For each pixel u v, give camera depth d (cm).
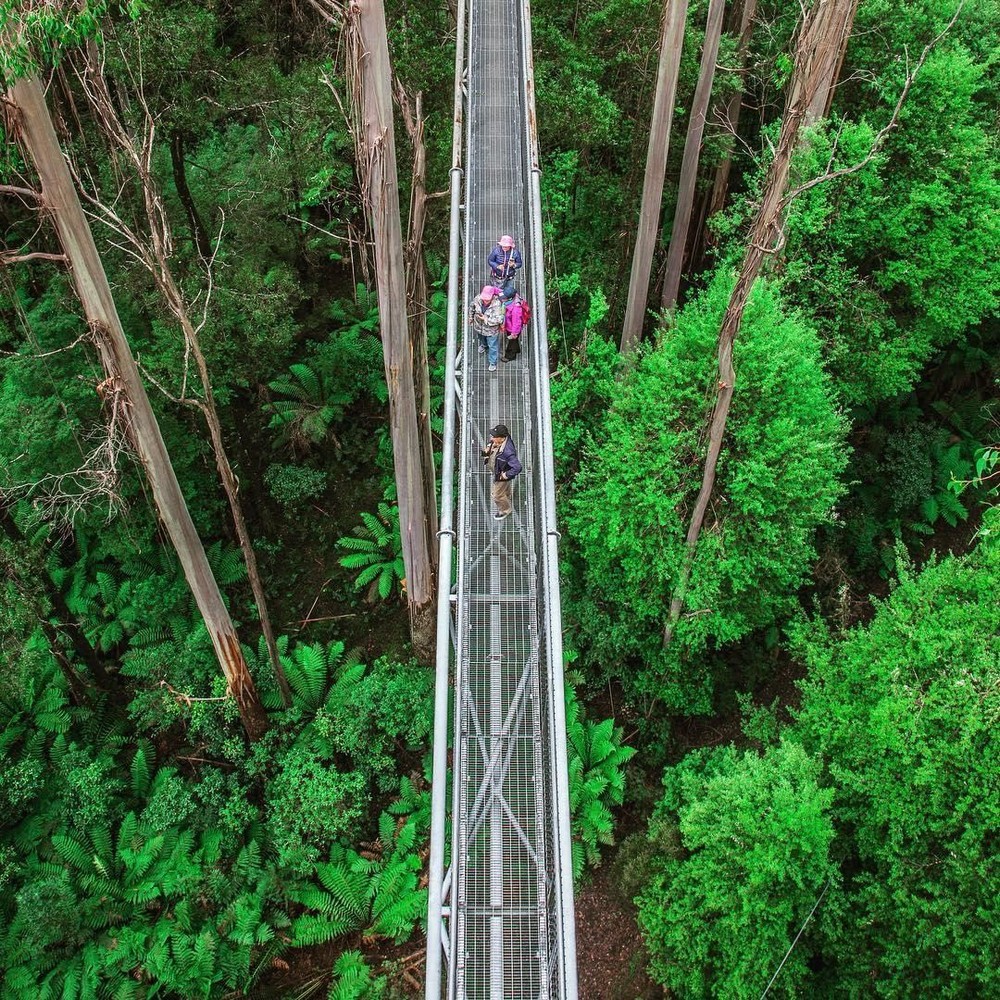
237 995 1419
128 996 1366
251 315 1700
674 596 1557
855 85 1945
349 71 1049
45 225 1496
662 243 2212
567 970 789
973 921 1045
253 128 1844
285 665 1716
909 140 1780
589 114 1680
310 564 2005
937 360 2156
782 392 1502
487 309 1254
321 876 1507
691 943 1281
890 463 2094
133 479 1669
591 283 2022
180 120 1556
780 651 1895
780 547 1522
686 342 1560
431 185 1741
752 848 1219
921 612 1254
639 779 1686
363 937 1483
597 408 1781
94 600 1830
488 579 1156
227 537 1984
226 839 1559
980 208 1739
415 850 1577
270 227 1828
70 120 1625
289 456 2081
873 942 1213
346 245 2322
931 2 1842
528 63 1590
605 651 1708
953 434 2198
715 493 1551
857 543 2047
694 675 1717
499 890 965
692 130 1680
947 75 1695
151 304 1594
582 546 1730
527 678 1073
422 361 1471
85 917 1446
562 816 859
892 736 1114
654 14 1675
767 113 2212
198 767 1662
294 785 1566
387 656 1834
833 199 1727
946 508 2089
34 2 952
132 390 1203
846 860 1341
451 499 1082
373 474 2109
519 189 1552
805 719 1382
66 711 1675
